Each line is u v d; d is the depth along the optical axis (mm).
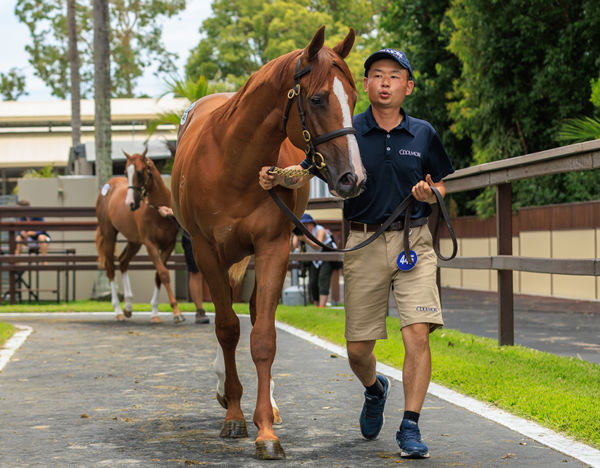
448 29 19391
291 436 4621
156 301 12461
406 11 21938
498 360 6824
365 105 25031
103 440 4570
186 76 17516
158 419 5160
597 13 15375
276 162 4473
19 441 4562
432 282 4281
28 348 8953
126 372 7172
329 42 46750
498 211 7785
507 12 16844
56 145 45750
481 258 8047
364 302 4387
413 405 4105
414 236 4328
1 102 47219
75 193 18828
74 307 15023
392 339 8422
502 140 18281
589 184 16406
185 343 9422
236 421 4656
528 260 7074
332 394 5922
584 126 10672
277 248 4465
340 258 12266
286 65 4145
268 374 4289
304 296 14898
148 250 12156
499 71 17547
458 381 6027
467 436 4469
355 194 3760
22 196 18656
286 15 50156
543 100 18203
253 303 5301
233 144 4387
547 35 16906
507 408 5129
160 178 11945
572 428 4469
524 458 3984
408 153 4336
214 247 4695
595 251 14414
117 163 23281
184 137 5566
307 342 9094
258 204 4441
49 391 6215
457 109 19266
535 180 17922
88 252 18734
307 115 3924
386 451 4238
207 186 4523
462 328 9945
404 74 4309
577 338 8633
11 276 16828
